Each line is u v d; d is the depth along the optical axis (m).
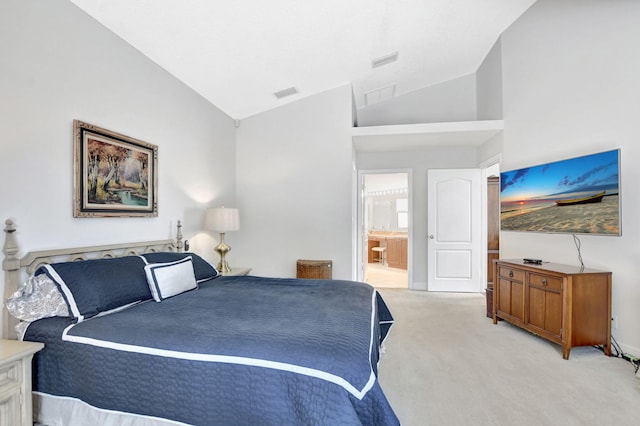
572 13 3.16
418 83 5.04
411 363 2.54
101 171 2.35
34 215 1.93
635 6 2.64
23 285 1.84
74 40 2.17
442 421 1.81
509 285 3.35
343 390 1.18
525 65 3.72
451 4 3.20
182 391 1.37
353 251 4.35
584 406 1.95
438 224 5.16
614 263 2.75
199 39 2.77
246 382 1.30
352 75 4.04
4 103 1.78
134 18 2.40
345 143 4.18
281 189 4.33
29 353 1.50
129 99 2.65
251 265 4.39
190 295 2.28
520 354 2.71
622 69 2.72
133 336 1.52
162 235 3.03
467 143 4.83
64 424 1.59
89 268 1.96
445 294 4.97
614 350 2.72
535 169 3.49
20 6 1.85
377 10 2.92
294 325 1.62
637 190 2.60
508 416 1.85
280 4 2.55
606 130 2.84
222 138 4.12
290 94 4.11
